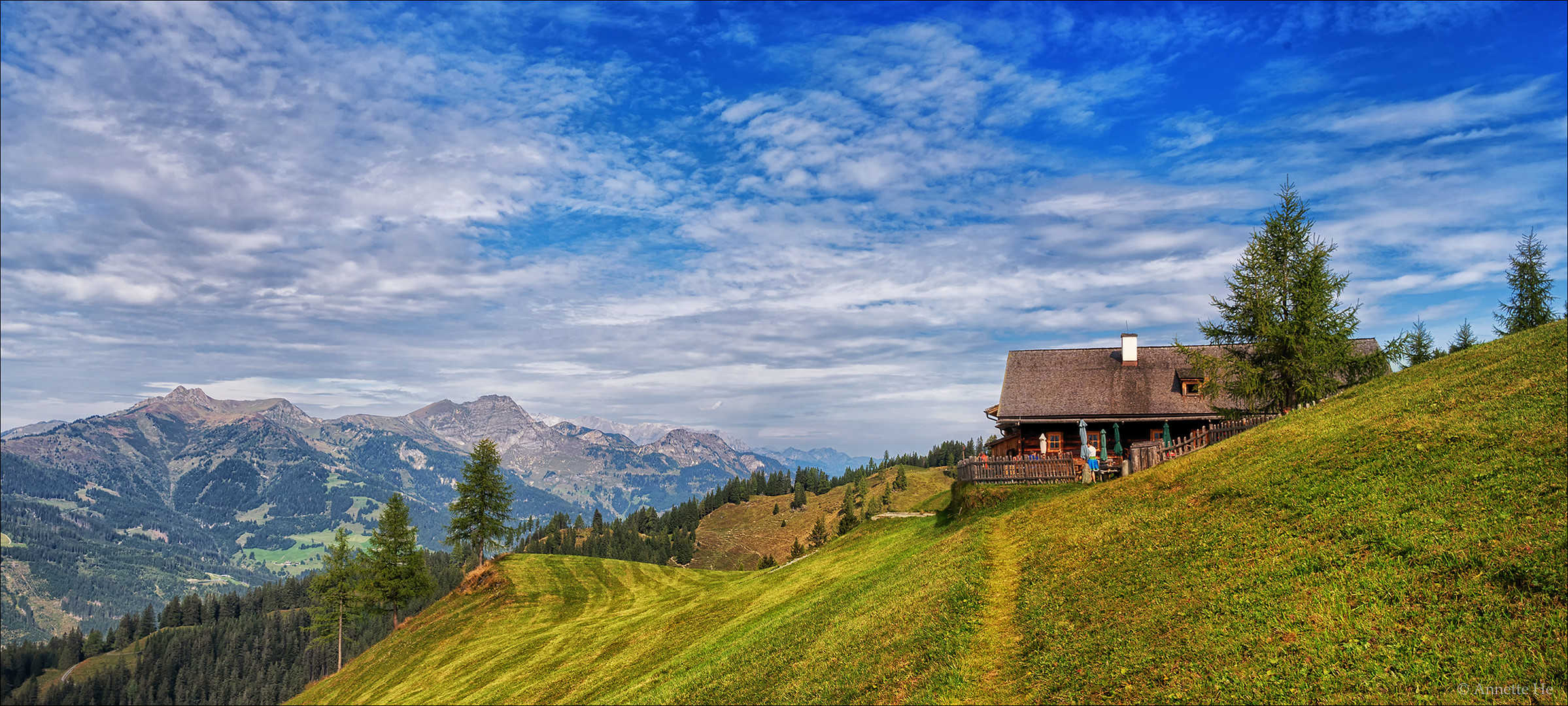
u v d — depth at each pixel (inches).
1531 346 1013.8
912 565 1201.4
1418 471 753.0
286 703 2701.8
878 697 708.0
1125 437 2172.7
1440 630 509.4
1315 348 1585.9
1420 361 2164.1
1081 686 604.1
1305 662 523.2
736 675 997.2
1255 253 1662.2
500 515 3339.1
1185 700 532.7
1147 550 823.7
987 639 761.6
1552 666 440.1
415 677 2191.2
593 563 3090.6
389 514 3238.2
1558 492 611.5
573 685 1470.2
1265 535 745.0
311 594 3437.5
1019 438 2260.1
